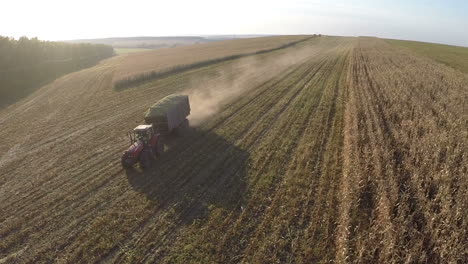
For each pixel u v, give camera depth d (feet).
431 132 47.85
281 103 80.64
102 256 29.76
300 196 37.19
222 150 53.26
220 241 30.37
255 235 30.91
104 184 43.96
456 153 39.34
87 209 37.78
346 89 92.02
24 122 78.13
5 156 56.24
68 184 44.45
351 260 26.08
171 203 37.99
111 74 153.17
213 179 43.27
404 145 44.45
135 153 45.75
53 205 39.19
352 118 61.41
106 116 79.82
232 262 27.68
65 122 76.48
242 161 48.37
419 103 62.80
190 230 32.53
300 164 45.65
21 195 42.09
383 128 52.70
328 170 43.37
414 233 26.35
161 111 55.21
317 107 75.56
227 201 37.52
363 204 33.60
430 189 33.12
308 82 106.52
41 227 34.83
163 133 56.18
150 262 28.40
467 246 24.49
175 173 45.88
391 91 76.18
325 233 30.48
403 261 23.90
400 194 32.42
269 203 36.47
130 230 33.35
